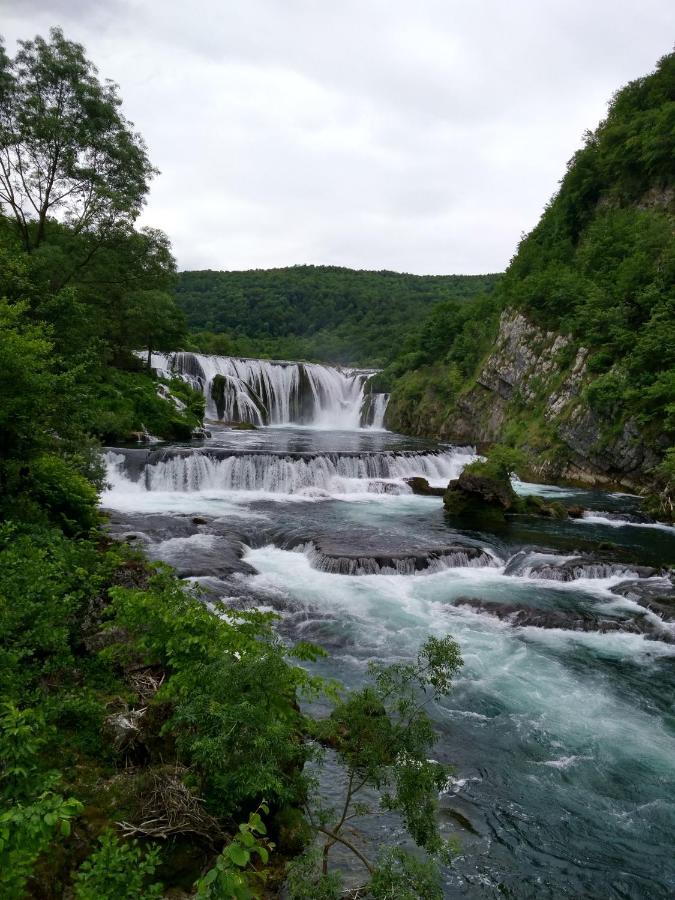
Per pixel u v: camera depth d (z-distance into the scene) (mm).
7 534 10727
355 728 6891
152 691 8750
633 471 37188
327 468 33281
